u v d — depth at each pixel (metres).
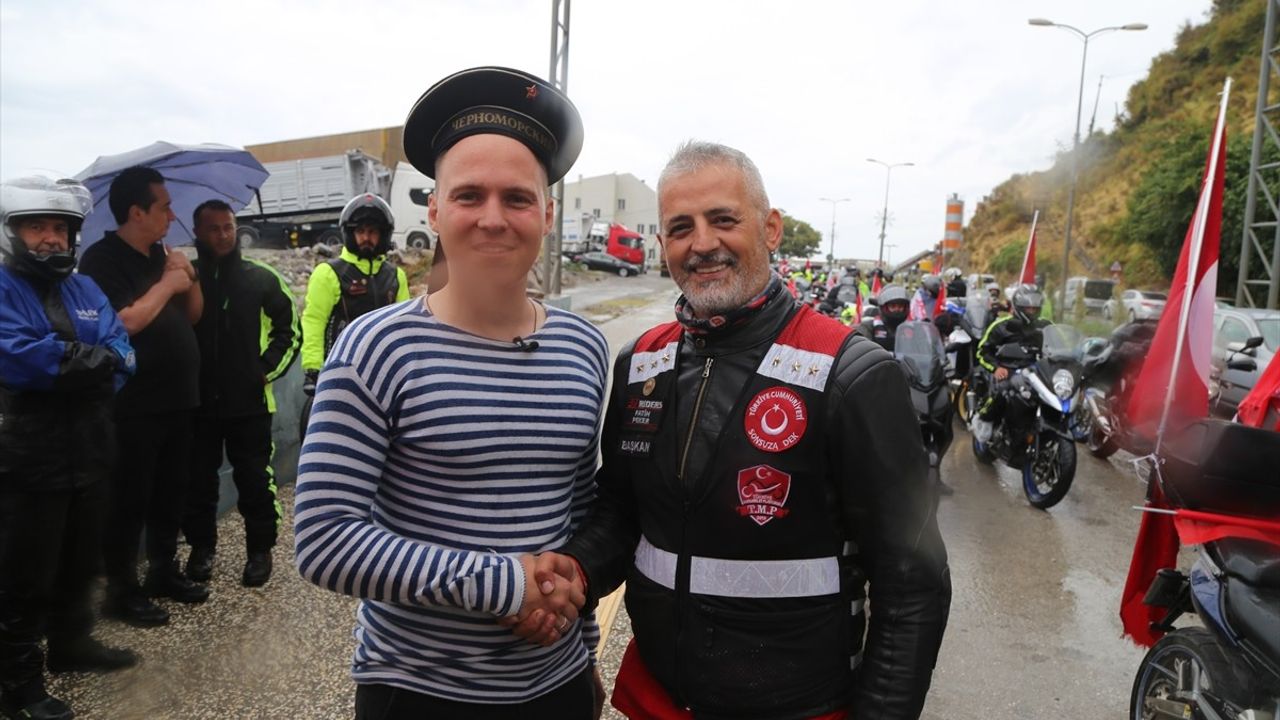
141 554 3.33
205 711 2.64
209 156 3.59
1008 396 5.89
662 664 1.54
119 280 3.08
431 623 1.36
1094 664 3.29
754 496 1.44
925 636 1.39
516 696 1.40
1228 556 2.22
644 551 1.58
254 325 3.55
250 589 3.56
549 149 1.45
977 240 61.59
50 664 2.79
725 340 1.55
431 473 1.34
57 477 2.56
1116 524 5.15
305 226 23.20
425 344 1.34
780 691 1.44
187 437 3.35
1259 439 2.21
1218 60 43.59
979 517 5.28
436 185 1.43
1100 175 48.44
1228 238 23.42
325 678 2.87
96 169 3.29
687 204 1.53
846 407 1.42
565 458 1.43
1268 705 2.16
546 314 1.53
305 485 1.27
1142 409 3.08
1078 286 22.02
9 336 2.42
